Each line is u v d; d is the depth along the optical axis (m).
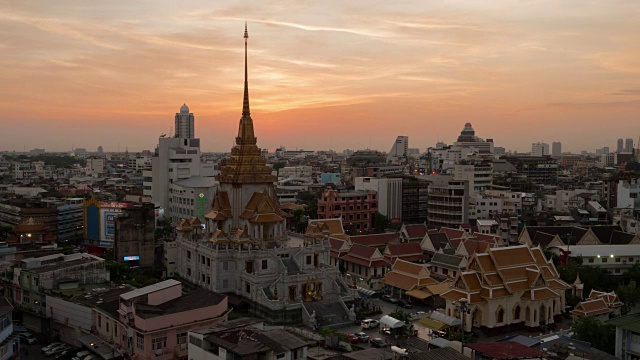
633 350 79.56
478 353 70.81
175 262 140.75
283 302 109.12
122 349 87.06
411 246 155.62
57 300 102.19
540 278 108.81
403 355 68.69
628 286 117.81
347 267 151.38
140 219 145.75
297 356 67.38
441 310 113.50
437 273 141.12
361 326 107.12
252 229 125.19
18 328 104.81
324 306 112.88
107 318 92.06
